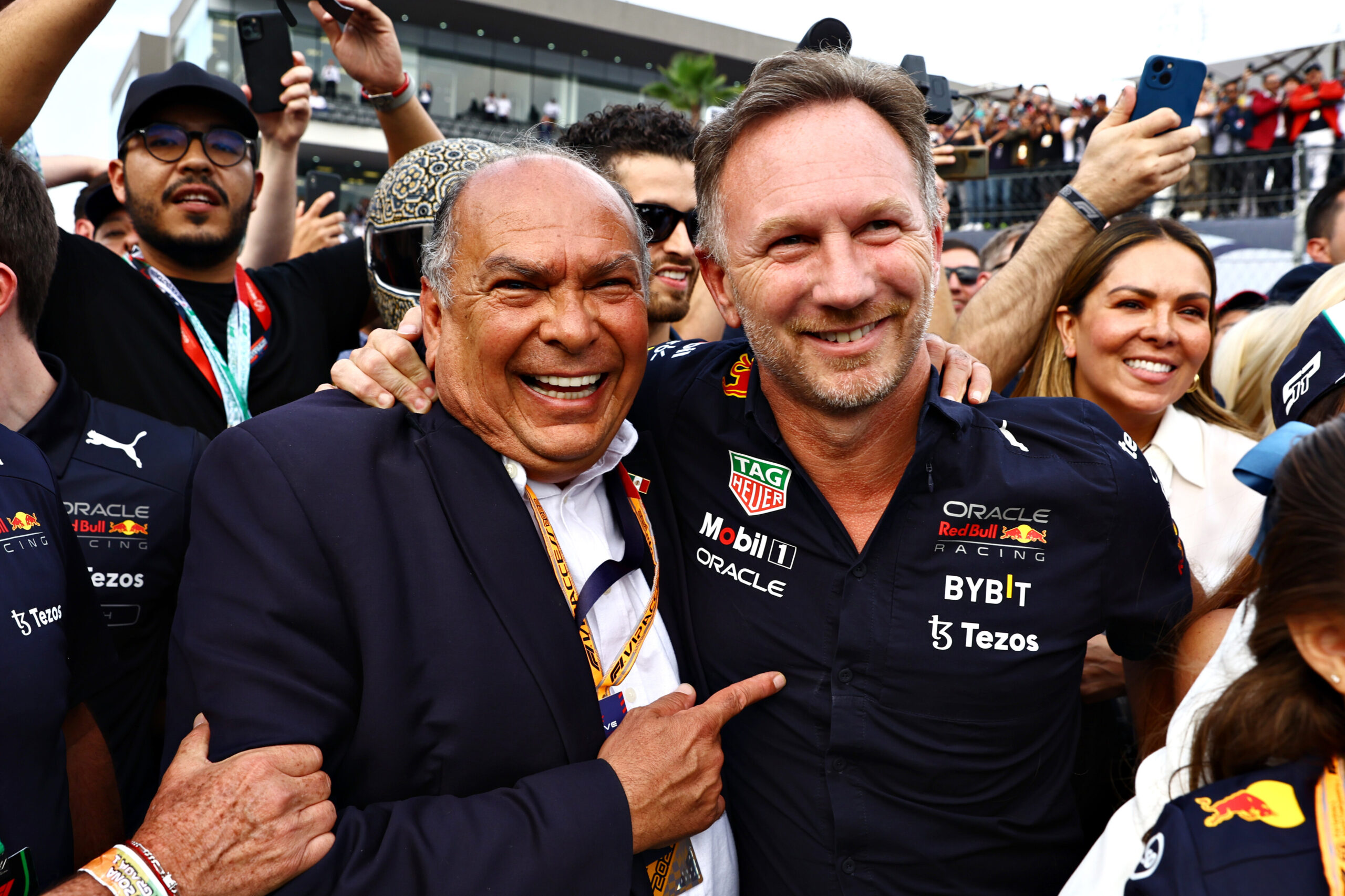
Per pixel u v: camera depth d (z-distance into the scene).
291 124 3.11
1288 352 2.34
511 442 1.40
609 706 1.41
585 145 2.41
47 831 1.25
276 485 1.29
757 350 1.45
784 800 1.50
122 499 1.72
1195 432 2.12
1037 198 8.16
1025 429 1.54
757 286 1.40
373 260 1.89
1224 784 0.99
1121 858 1.16
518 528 1.37
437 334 1.48
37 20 1.82
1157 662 1.61
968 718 1.46
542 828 1.20
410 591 1.30
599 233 1.34
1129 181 2.10
